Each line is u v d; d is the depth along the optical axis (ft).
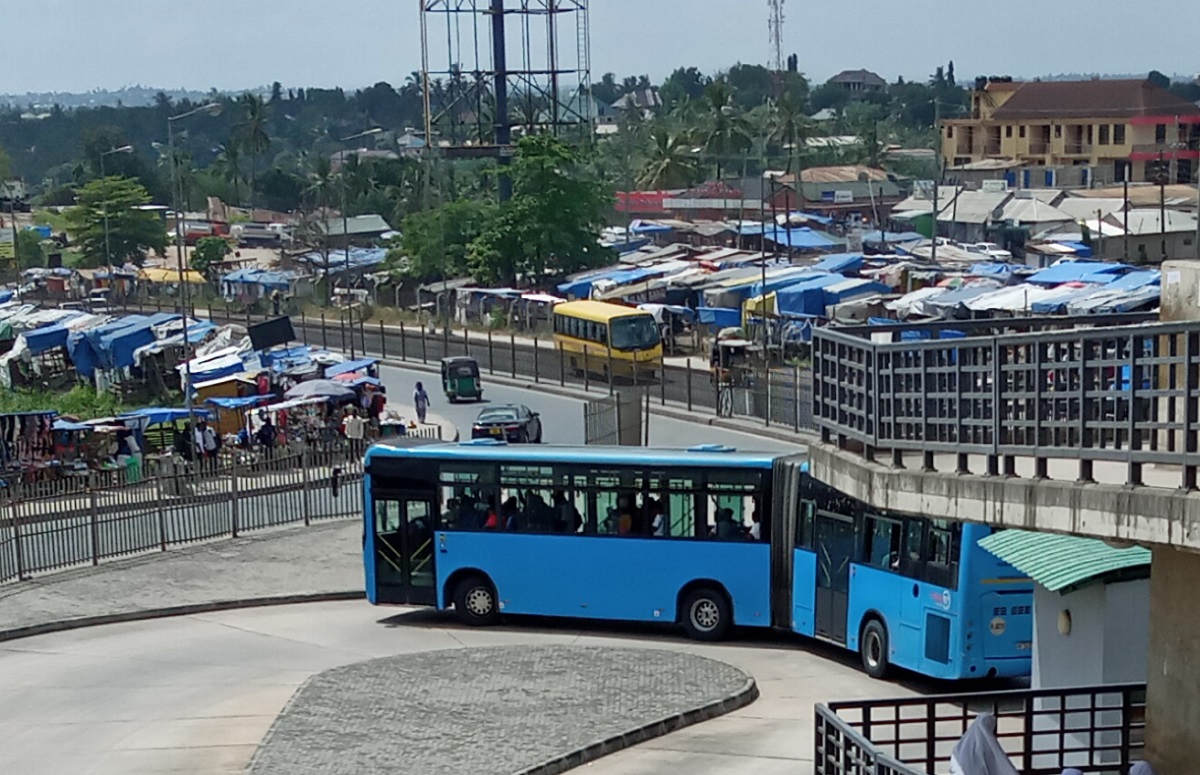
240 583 107.34
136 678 86.02
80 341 221.66
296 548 118.32
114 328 227.61
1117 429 44.37
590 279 280.51
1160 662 50.88
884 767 49.29
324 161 539.70
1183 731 49.90
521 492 94.99
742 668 85.76
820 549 86.58
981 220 340.39
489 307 292.81
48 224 526.16
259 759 69.10
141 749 72.79
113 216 418.72
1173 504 41.60
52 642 95.04
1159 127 442.91
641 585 92.58
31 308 306.96
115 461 153.89
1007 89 510.99
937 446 51.52
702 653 89.25
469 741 70.95
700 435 170.71
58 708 80.53
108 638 95.61
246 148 611.06
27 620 97.86
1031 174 435.94
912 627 79.05
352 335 262.06
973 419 49.75
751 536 90.27
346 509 132.36
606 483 93.09
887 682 81.76
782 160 513.04
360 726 73.77
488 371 237.04
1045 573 59.82
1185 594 49.65
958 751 45.39
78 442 156.76
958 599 75.87
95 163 619.26
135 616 99.96
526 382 225.76
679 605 92.22
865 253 304.30
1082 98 460.55
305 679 84.58
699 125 545.85
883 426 55.21
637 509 92.58
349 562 113.50
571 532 93.97
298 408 171.53
